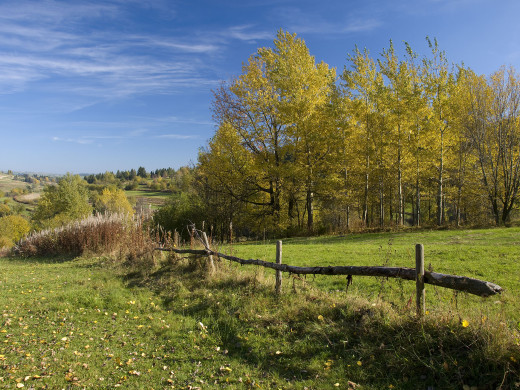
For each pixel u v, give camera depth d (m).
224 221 29.73
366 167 23.69
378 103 22.02
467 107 22.41
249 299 6.50
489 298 5.81
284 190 26.30
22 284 10.23
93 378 4.35
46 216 50.78
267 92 25.47
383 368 3.96
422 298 4.42
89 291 8.48
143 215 15.25
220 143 25.81
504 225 19.31
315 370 4.17
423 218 38.97
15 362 4.79
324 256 11.77
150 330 6.01
